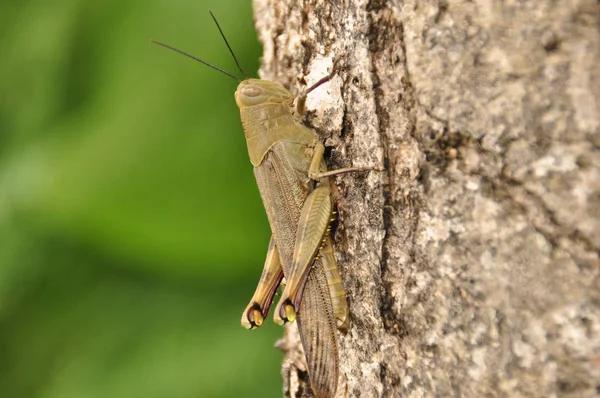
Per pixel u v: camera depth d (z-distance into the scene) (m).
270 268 0.36
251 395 0.43
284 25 0.38
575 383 0.31
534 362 0.31
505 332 0.31
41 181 0.44
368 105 0.34
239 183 0.43
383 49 0.33
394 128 0.33
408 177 0.33
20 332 0.46
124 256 0.44
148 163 0.43
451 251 0.32
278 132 0.36
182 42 0.43
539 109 0.31
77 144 0.44
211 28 0.43
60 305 0.46
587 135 0.31
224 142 0.43
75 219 0.44
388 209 0.33
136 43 0.43
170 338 0.45
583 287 0.31
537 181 0.31
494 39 0.31
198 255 0.44
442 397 0.32
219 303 0.45
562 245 0.31
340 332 0.35
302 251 0.35
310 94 0.36
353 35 0.34
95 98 0.44
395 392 0.33
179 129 0.43
